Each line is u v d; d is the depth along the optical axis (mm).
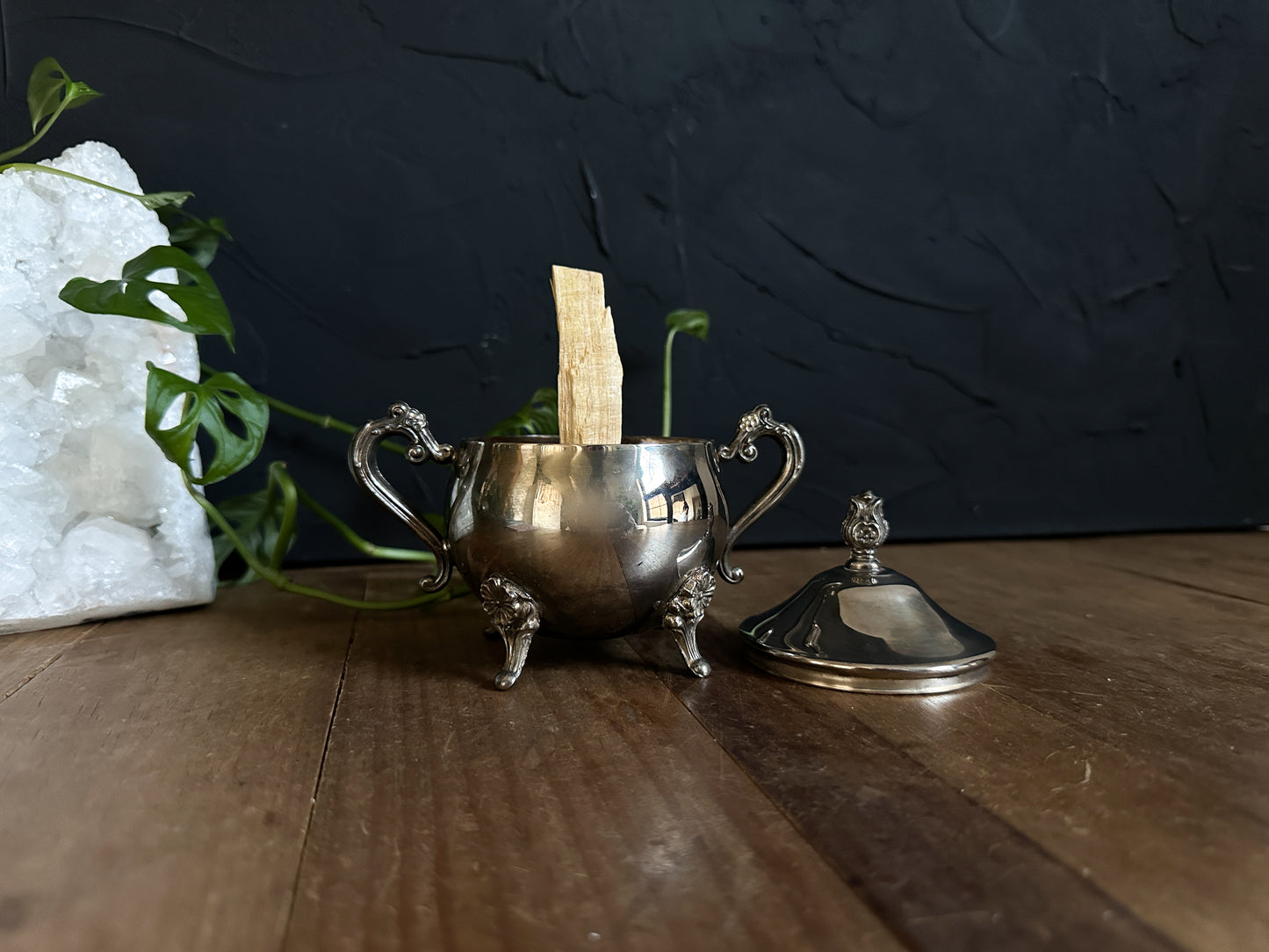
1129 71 1325
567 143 1167
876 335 1286
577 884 400
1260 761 542
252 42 1062
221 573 1087
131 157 1038
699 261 1222
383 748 560
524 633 682
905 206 1277
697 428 1240
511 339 1172
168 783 507
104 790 497
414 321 1139
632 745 568
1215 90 1358
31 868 412
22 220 802
